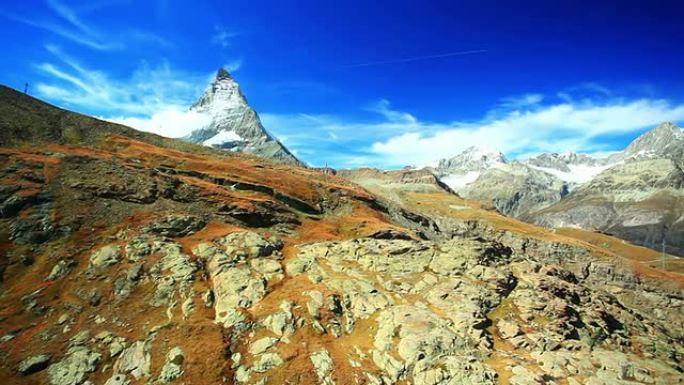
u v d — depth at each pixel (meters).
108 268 65.56
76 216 76.00
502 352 55.78
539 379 49.75
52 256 66.81
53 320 56.28
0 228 69.31
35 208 75.06
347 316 61.72
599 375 52.88
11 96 121.62
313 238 95.06
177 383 48.19
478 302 64.44
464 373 50.22
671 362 61.22
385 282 70.94
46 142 109.31
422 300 66.25
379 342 56.31
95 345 52.94
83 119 133.25
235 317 58.28
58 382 48.22
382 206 149.25
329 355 53.25
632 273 156.50
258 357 52.50
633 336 67.38
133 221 78.94
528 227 197.50
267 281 68.31
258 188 115.56
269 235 89.25
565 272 81.50
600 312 69.75
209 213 90.88
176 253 70.62
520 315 63.66
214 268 68.94
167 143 157.00
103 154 104.19
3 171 81.25
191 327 55.97
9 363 49.59
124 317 57.56
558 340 59.06
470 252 77.12
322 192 138.00
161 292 62.03
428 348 54.12
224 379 49.41
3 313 56.16
